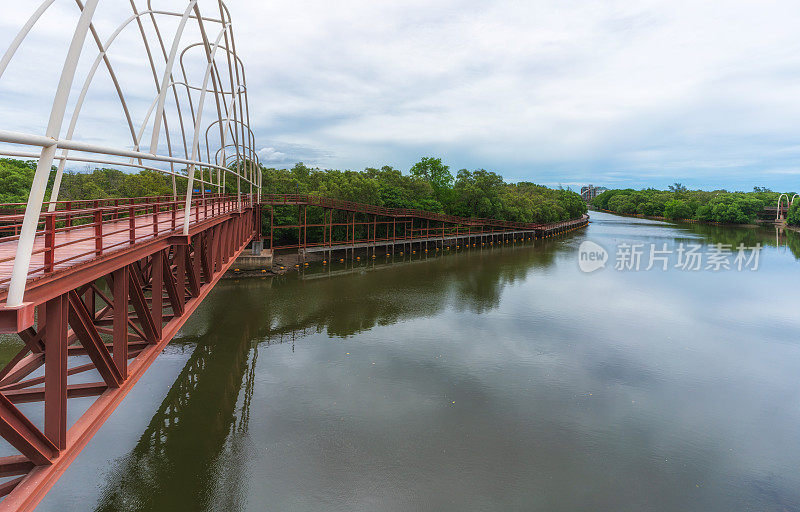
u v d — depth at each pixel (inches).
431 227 3602.4
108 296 1604.3
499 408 904.9
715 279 2213.3
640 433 833.5
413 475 698.8
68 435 387.5
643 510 640.4
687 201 7258.9
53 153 308.7
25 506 320.5
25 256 297.0
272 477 686.5
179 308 697.6
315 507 629.6
